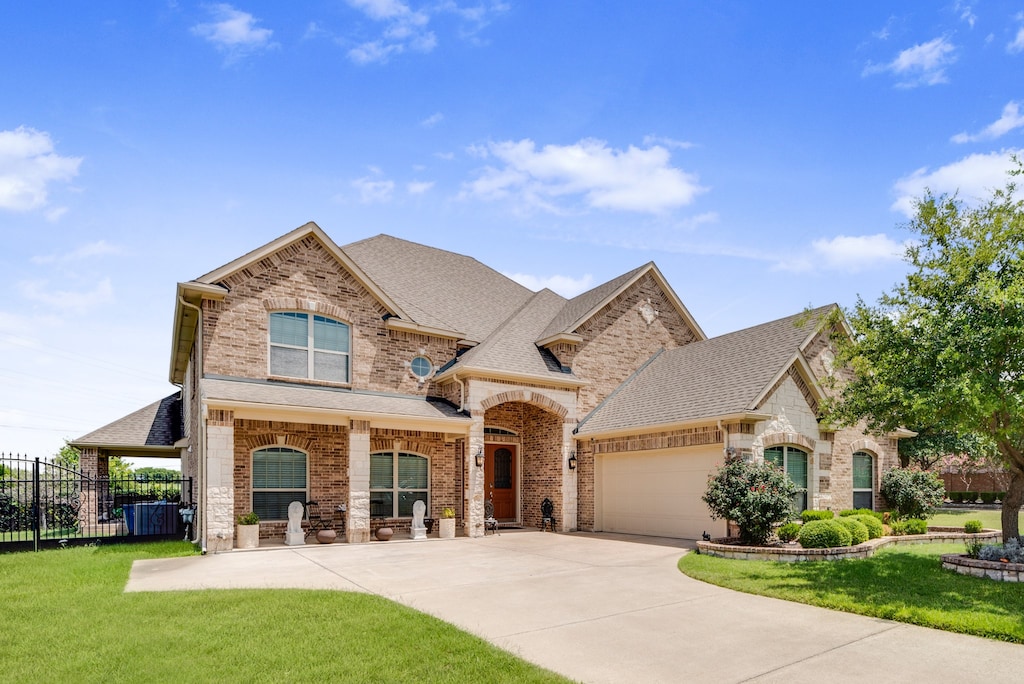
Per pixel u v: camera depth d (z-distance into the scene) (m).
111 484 24.98
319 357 18.48
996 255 10.92
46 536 17.53
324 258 18.77
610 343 23.12
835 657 7.01
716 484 14.82
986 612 8.51
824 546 13.07
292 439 17.52
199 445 16.50
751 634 7.91
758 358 18.22
